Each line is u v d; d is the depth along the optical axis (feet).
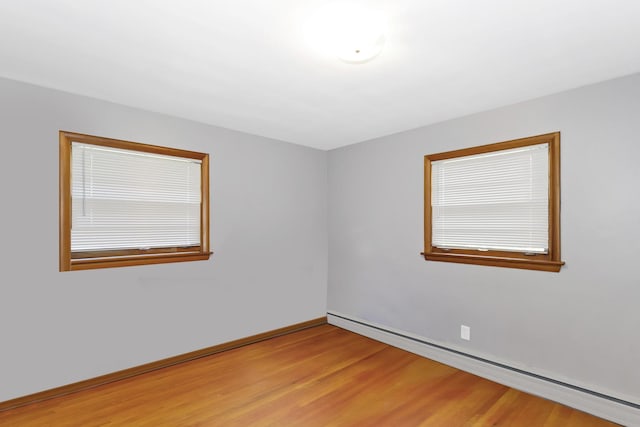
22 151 7.45
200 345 10.27
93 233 8.51
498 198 8.89
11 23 5.14
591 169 7.34
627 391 6.84
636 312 6.77
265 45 5.81
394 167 11.39
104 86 7.66
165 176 9.74
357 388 8.40
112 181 8.80
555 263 7.67
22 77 7.21
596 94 7.28
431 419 7.09
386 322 11.61
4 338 7.23
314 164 13.57
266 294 11.97
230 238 11.02
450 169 9.96
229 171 11.00
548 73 6.86
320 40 5.62
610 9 4.74
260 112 9.36
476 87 7.57
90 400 7.71
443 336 9.95
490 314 8.93
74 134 8.11
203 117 9.87
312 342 11.65
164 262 9.56
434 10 4.78
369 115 9.56
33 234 7.58
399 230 11.21
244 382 8.67
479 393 8.16
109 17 4.99
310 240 13.41
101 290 8.50
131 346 8.95
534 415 7.22
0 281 7.20
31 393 7.54
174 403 7.64
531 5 4.66
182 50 6.02
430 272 10.30
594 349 7.27
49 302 7.78
